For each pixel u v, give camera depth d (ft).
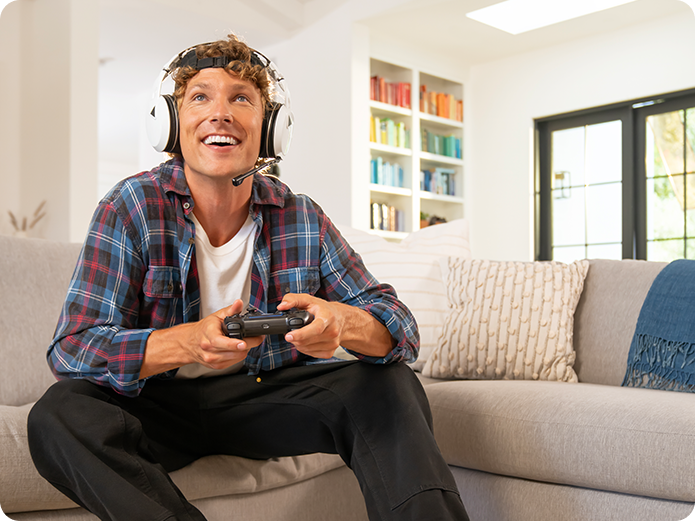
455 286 6.95
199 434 4.09
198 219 4.05
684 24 16.83
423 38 19.02
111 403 3.61
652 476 4.17
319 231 4.41
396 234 18.89
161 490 3.26
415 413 3.58
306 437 4.02
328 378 3.92
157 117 3.92
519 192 20.03
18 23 16.48
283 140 4.23
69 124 15.23
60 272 5.85
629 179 18.16
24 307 5.52
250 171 3.82
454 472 5.31
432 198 19.95
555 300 6.44
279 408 3.99
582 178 19.16
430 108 20.12
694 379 5.33
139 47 19.08
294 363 4.22
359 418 3.68
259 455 4.28
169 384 4.02
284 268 4.30
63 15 15.46
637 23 17.63
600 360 6.22
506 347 6.39
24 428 3.65
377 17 17.43
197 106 3.81
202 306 4.10
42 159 15.99
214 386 4.11
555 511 4.64
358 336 3.71
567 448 4.52
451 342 6.61
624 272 6.46
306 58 18.75
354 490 5.25
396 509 3.25
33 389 5.42
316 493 4.89
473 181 21.17
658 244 17.81
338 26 17.95
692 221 17.24
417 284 7.23
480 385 5.39
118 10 16.57
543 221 19.89
